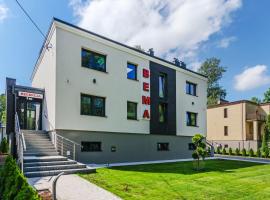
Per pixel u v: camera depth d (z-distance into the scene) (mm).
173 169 14320
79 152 15336
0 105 45875
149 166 15320
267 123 35938
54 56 15062
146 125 19906
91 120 16172
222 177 12227
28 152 13203
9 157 7602
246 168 16547
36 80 21250
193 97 25344
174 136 22625
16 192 5723
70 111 15164
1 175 7094
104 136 16891
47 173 10891
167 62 22531
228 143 41906
